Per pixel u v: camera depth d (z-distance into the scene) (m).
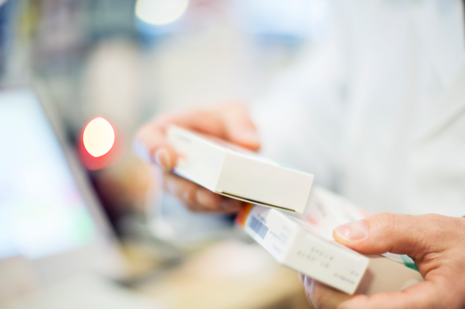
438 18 0.48
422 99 0.49
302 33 1.14
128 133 0.94
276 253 0.23
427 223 0.25
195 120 0.49
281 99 0.67
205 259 0.63
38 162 0.54
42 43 0.78
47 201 0.54
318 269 0.22
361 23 0.60
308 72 0.70
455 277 0.25
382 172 0.52
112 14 0.89
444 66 0.46
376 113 0.54
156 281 0.56
